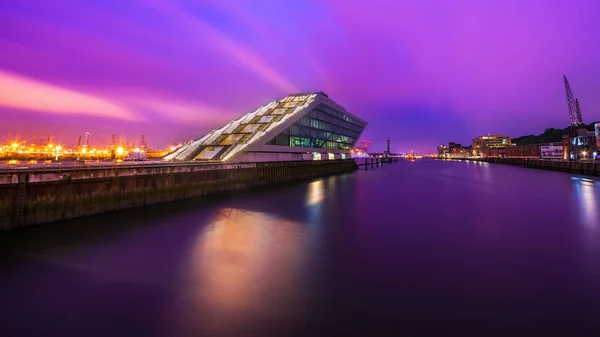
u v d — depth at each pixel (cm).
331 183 5172
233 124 5972
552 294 962
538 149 13825
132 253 1415
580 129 10381
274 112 6397
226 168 3675
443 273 1145
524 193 3603
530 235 1677
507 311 862
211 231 1833
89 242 1591
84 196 2100
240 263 1273
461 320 819
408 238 1642
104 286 1048
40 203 1855
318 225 1986
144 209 2472
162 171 2734
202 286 1045
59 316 855
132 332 779
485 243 1530
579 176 6150
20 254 1395
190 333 774
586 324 793
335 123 8438
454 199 3166
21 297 969
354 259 1313
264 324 810
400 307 891
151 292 1003
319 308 890
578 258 1291
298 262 1282
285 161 5381
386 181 5578
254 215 2339
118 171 2331
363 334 761
